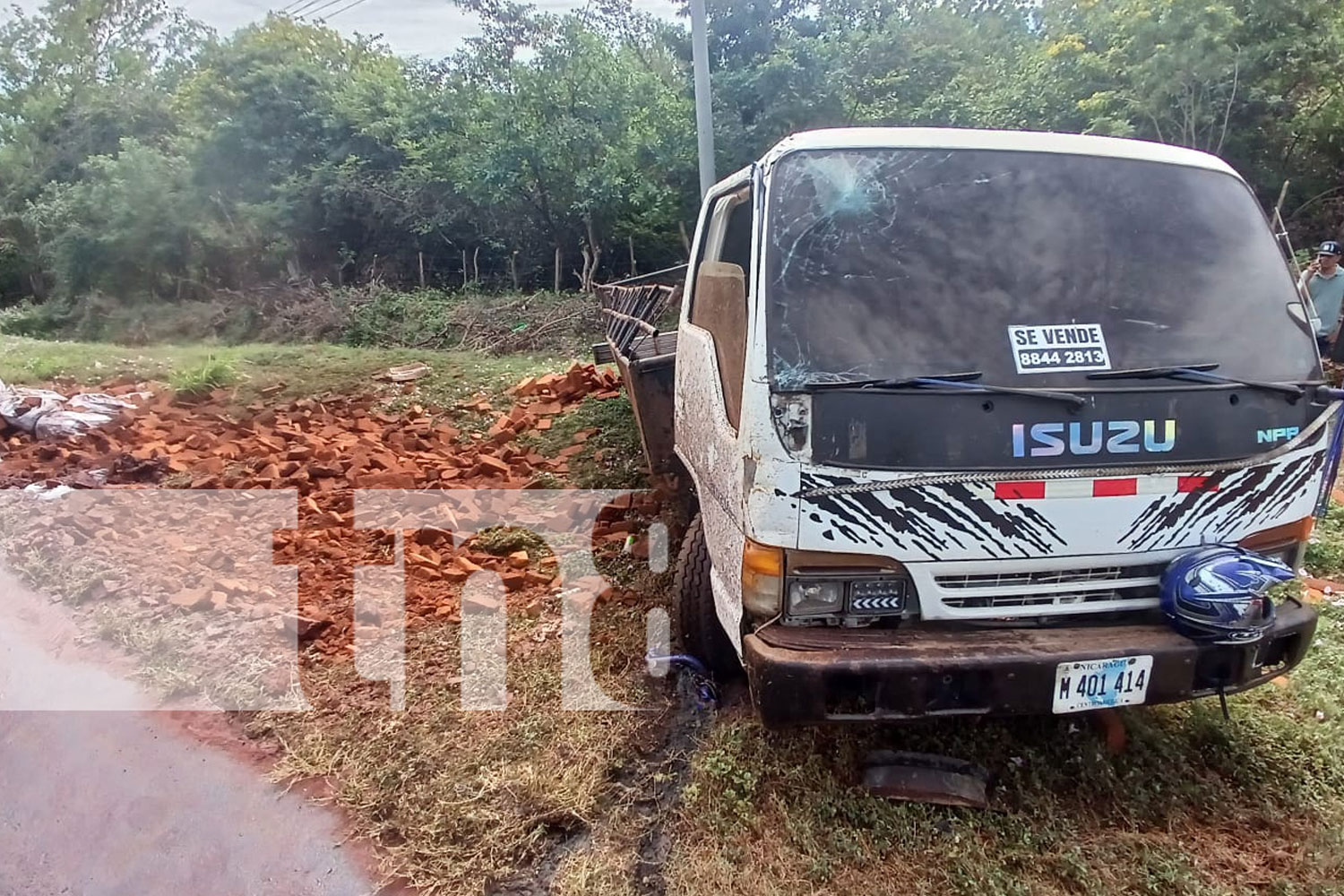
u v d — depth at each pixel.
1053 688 2.53
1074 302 2.79
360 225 21.25
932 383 2.56
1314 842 2.62
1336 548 4.58
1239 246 2.98
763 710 2.55
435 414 8.02
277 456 6.42
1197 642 2.60
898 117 14.34
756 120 14.35
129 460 6.52
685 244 17.28
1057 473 2.57
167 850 2.82
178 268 23.11
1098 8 13.16
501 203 17.52
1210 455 2.66
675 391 4.32
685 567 3.49
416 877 2.66
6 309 25.88
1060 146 3.05
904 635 2.61
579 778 3.02
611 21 18.20
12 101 29.69
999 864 2.58
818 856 2.63
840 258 2.77
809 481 2.54
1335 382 3.38
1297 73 11.56
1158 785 2.88
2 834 2.92
